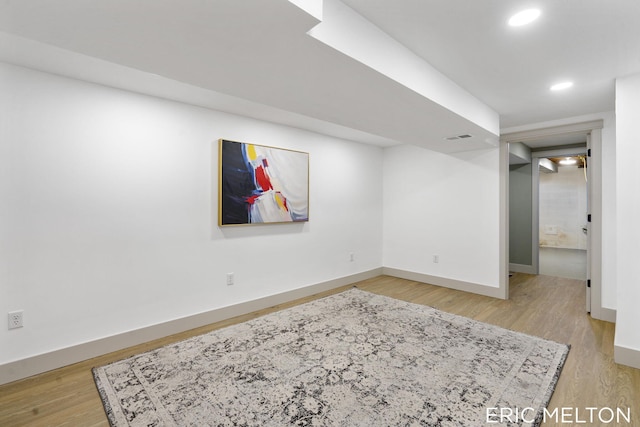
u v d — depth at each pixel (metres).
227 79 1.87
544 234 9.48
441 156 4.63
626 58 2.13
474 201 4.27
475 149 4.19
